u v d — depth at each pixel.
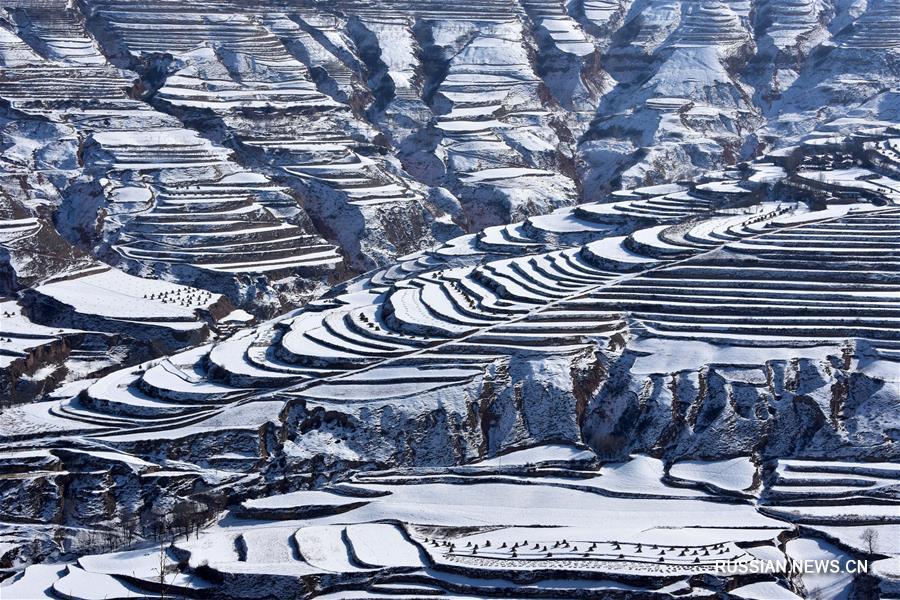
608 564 184.75
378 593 181.88
